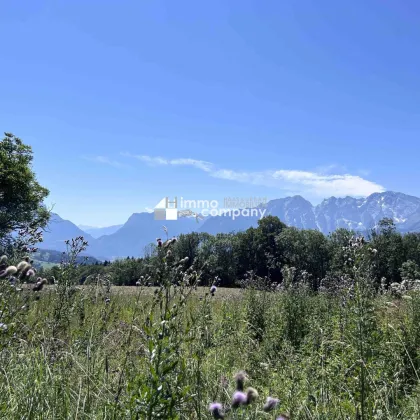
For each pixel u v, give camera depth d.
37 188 25.58
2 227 21.27
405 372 4.42
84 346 4.67
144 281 3.95
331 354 4.82
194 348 3.45
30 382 3.20
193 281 2.91
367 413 3.26
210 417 2.75
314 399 3.62
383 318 5.68
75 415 2.83
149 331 2.54
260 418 2.68
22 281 3.73
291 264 68.94
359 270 4.25
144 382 2.51
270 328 6.76
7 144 25.80
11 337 3.66
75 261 5.77
